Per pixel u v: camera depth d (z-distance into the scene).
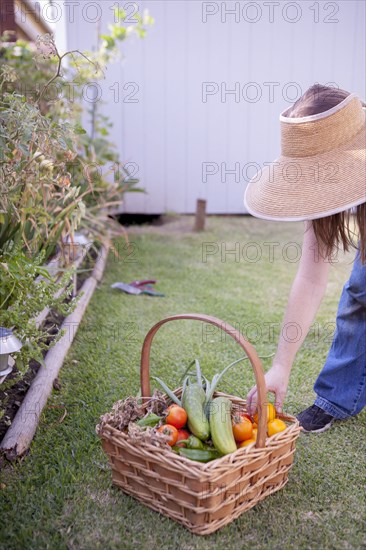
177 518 1.66
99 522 1.67
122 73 5.87
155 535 1.62
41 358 2.12
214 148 6.13
